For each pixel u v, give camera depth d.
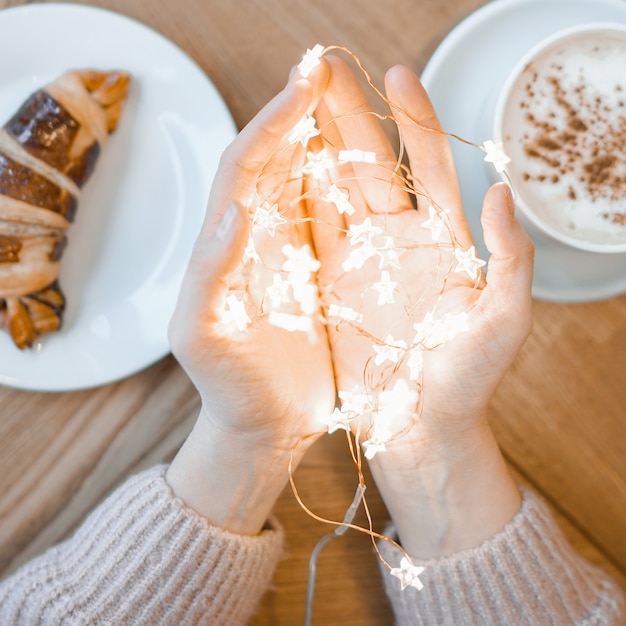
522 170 0.48
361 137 0.46
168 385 0.52
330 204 0.47
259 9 0.51
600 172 0.48
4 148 0.50
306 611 0.49
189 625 0.45
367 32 0.51
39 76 0.51
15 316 0.50
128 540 0.45
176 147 0.51
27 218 0.50
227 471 0.45
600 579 0.47
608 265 0.49
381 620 0.52
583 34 0.46
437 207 0.44
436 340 0.42
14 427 0.51
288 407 0.43
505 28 0.48
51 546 0.51
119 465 0.51
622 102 0.47
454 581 0.45
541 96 0.47
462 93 0.49
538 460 0.52
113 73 0.50
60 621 0.44
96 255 0.52
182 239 0.52
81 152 0.50
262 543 0.46
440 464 0.46
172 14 0.51
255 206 0.43
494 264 0.42
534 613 0.45
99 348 0.51
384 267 0.46
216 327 0.40
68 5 0.49
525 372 0.52
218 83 0.51
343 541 0.52
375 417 0.41
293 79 0.43
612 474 0.52
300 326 0.39
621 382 0.52
